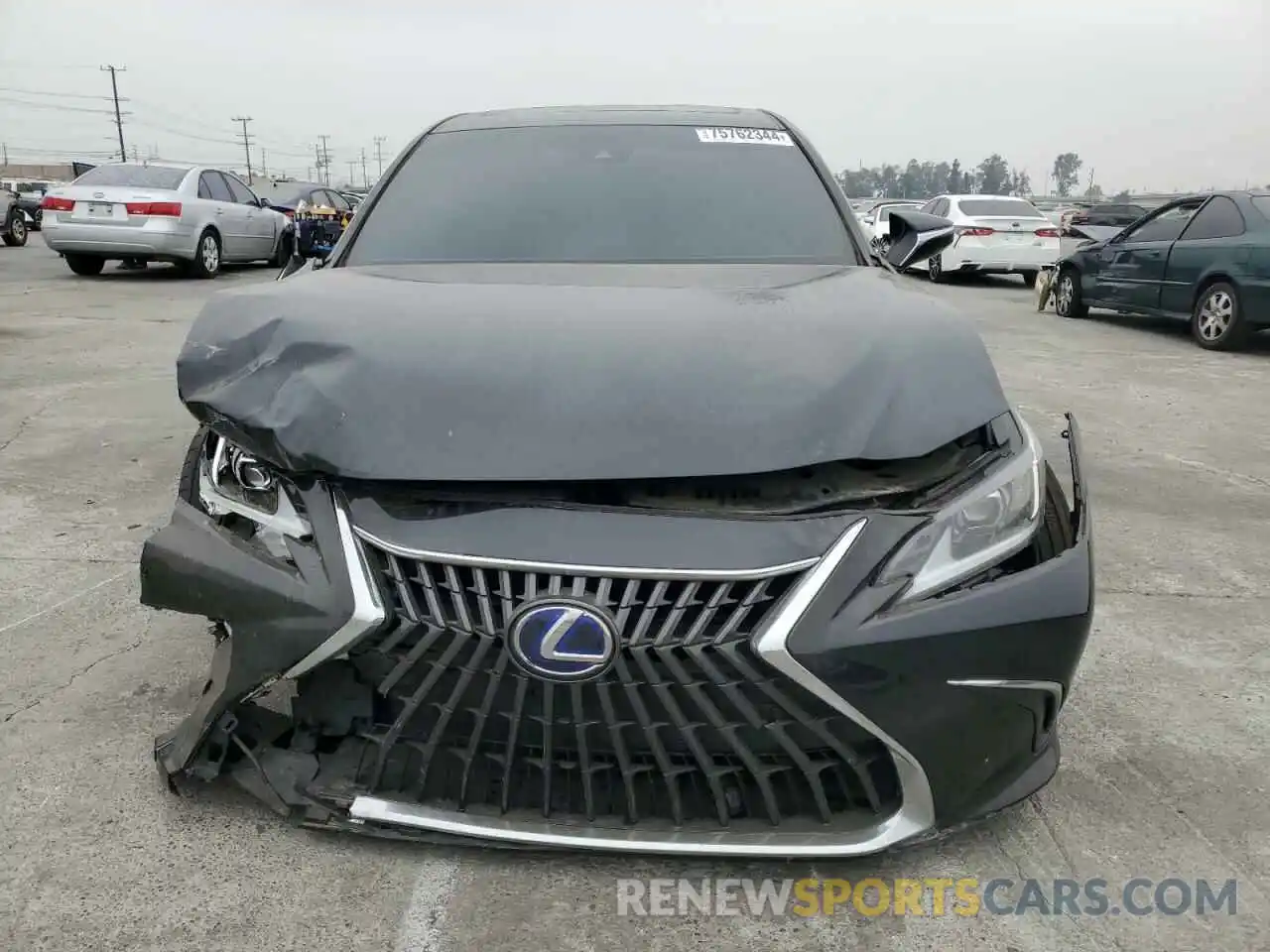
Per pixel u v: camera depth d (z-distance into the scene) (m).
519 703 1.79
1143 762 2.55
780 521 1.80
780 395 1.93
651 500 1.84
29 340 8.46
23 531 4.05
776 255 2.96
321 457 1.87
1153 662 3.11
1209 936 1.95
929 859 2.14
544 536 1.76
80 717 2.63
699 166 3.27
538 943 1.89
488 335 2.10
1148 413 6.63
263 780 2.05
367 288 2.49
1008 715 1.92
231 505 2.03
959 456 2.02
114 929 1.90
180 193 13.29
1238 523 4.46
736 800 1.89
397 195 3.20
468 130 3.51
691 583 1.73
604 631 1.73
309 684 1.95
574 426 1.85
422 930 1.91
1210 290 9.28
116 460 5.04
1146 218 10.46
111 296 11.77
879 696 1.79
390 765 1.94
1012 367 8.27
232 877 2.04
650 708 1.78
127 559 3.76
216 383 2.10
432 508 1.84
